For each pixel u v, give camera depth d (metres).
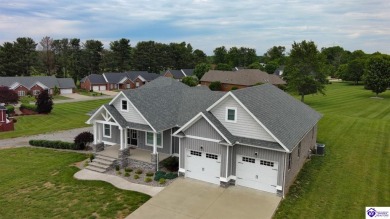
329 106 60.53
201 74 106.62
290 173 20.95
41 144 33.12
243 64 165.62
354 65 106.81
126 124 25.56
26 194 20.77
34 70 123.31
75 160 27.70
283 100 27.97
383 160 26.19
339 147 30.02
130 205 18.70
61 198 19.94
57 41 134.88
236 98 20.45
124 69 125.88
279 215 17.28
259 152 20.22
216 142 21.02
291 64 62.84
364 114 51.59
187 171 22.91
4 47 104.12
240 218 16.98
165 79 38.19
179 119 26.59
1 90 59.19
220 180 21.20
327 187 20.88
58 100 75.31
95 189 21.16
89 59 119.06
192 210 17.94
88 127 43.09
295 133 21.61
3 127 41.91
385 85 73.75
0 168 26.41
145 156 25.84
